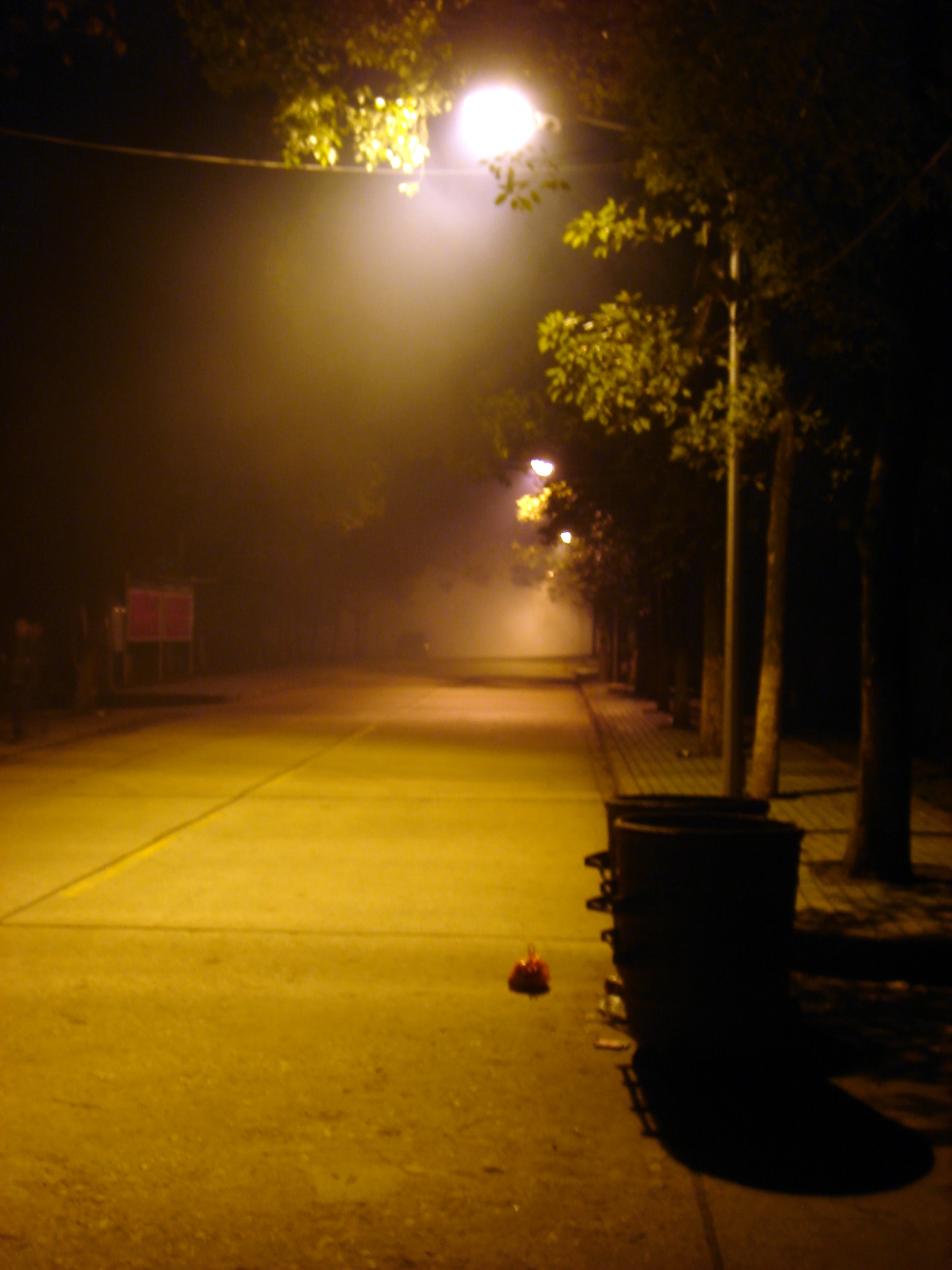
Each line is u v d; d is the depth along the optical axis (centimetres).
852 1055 689
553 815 1525
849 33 967
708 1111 597
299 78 1052
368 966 852
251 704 3441
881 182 984
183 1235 469
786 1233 476
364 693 3972
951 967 889
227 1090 617
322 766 2003
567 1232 475
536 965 796
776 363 1437
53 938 918
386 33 1034
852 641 2858
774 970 641
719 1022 635
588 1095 615
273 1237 469
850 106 954
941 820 1464
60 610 3547
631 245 1780
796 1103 610
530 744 2392
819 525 2116
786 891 645
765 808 749
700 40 984
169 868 1180
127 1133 562
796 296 1115
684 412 1460
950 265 1165
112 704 3334
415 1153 545
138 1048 677
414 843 1334
